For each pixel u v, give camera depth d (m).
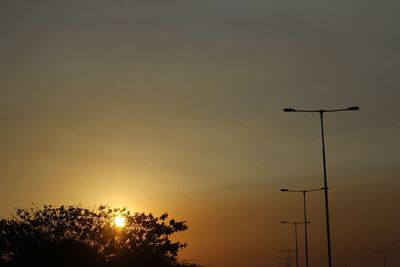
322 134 86.69
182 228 96.50
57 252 84.50
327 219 84.88
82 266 85.25
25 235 85.44
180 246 96.56
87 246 87.38
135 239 94.38
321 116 86.62
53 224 89.62
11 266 83.38
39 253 84.19
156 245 95.62
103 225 92.06
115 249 91.88
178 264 109.25
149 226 95.56
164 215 96.75
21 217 88.19
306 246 121.75
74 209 91.44
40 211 89.62
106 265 89.12
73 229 90.38
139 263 91.88
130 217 95.31
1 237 85.38
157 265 94.19
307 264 122.00
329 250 84.12
